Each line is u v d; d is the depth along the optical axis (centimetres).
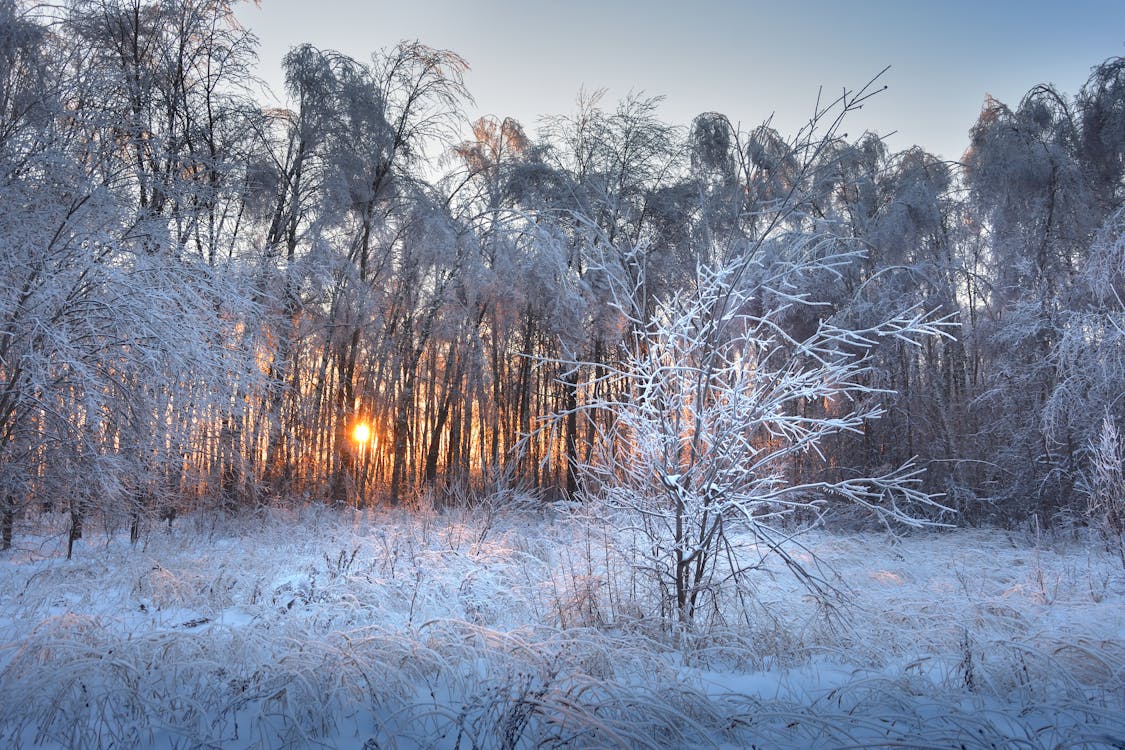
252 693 368
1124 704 390
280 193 1536
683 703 367
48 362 729
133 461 912
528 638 475
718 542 555
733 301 581
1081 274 1372
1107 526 999
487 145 2047
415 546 867
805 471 1136
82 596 641
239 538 1120
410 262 1805
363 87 1650
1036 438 1457
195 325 873
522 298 1697
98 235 796
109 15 1181
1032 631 542
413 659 423
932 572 876
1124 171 1524
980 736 325
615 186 1720
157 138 959
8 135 797
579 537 714
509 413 2272
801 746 331
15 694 351
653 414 581
